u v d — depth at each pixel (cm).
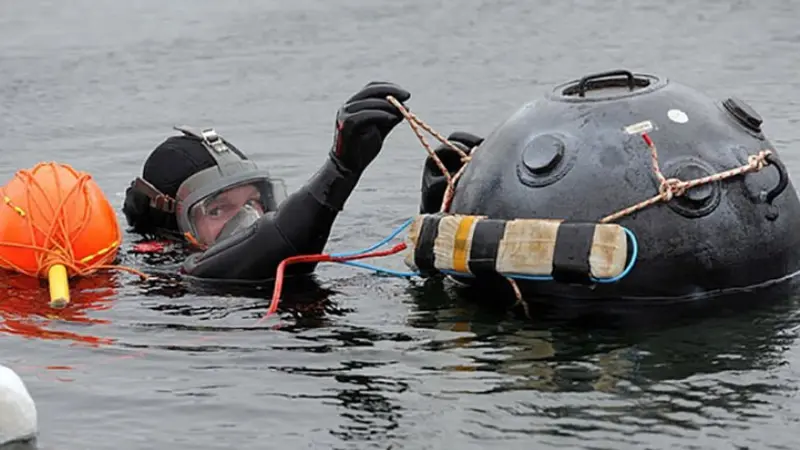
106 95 3603
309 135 3131
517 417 1416
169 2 4797
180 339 1727
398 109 1873
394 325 1745
